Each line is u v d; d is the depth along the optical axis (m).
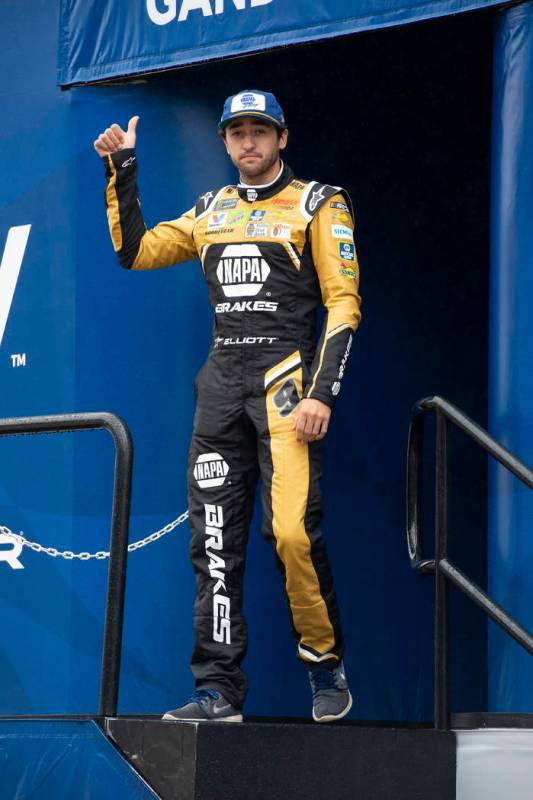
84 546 21.22
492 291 18.05
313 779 14.23
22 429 15.69
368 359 22.98
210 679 16.20
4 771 14.98
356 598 22.39
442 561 15.49
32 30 22.33
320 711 16.67
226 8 19.42
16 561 21.53
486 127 24.17
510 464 15.20
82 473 21.31
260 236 16.98
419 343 23.42
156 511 21.09
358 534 22.56
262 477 16.72
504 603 17.34
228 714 16.02
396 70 23.59
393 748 14.73
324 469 22.47
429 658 22.70
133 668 20.91
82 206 21.77
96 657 20.95
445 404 15.80
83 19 20.94
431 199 23.86
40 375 21.78
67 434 21.44
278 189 17.17
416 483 17.81
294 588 16.58
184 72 21.59
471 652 23.16
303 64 22.72
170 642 20.84
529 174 17.72
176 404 21.17
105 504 21.16
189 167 21.48
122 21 20.55
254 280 16.95
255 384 16.83
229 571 16.67
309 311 17.09
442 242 23.86
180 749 13.81
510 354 17.64
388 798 14.62
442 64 23.80
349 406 22.75
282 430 16.61
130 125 17.58
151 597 20.98
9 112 22.39
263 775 13.94
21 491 21.64
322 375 16.42
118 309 21.53
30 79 22.27
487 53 23.80
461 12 17.61
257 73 22.17
